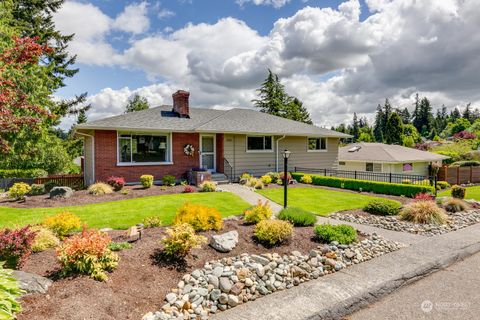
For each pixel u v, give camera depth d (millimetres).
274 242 5668
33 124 9273
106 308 3371
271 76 45000
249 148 18344
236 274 4465
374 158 23312
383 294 4391
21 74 17375
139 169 15195
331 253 5465
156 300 3773
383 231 7859
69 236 5805
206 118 18406
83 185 15523
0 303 2812
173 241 4660
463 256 6082
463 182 22344
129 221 7867
